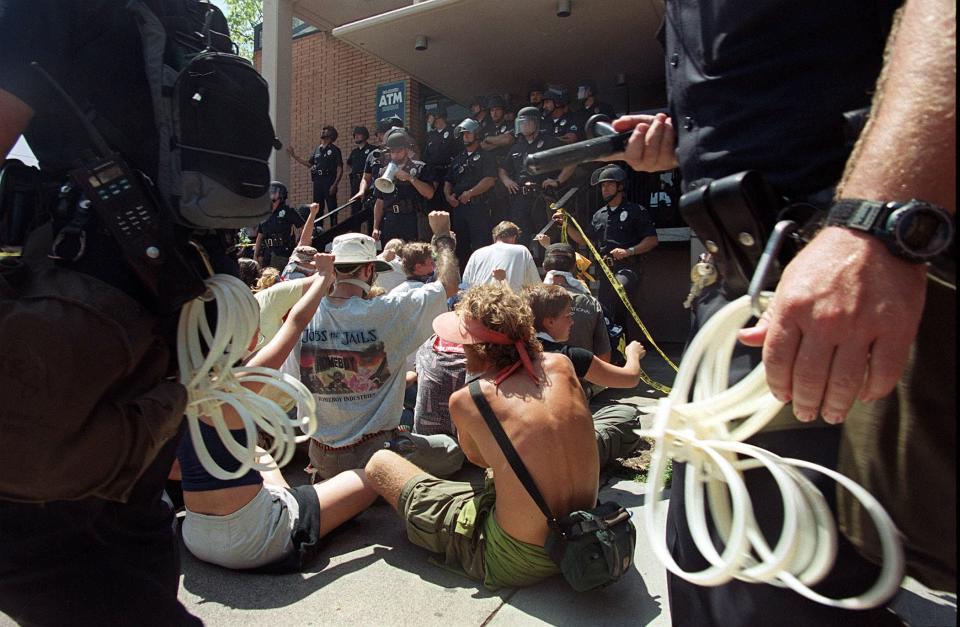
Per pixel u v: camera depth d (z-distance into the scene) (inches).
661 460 40.0
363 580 96.7
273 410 54.4
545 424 89.7
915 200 28.2
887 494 36.6
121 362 43.2
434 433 143.4
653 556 101.8
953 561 35.9
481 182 301.1
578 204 313.9
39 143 47.4
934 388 34.1
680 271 346.0
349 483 110.2
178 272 46.2
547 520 88.0
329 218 382.3
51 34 44.3
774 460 36.5
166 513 56.3
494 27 288.4
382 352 125.9
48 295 41.8
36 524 46.5
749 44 41.9
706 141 44.3
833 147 39.7
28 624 48.6
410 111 398.0
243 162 50.5
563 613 86.9
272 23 329.7
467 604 89.7
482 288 98.0
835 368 29.4
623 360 234.4
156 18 49.3
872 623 38.6
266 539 97.7
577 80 352.2
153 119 49.0
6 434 40.2
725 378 41.4
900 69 30.2
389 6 336.8
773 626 39.9
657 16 275.6
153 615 50.8
